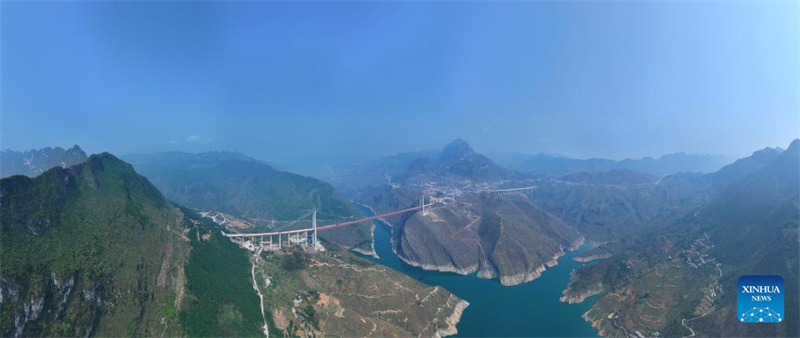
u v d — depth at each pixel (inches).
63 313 6569.9
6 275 6181.1
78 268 7121.1
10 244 6712.6
